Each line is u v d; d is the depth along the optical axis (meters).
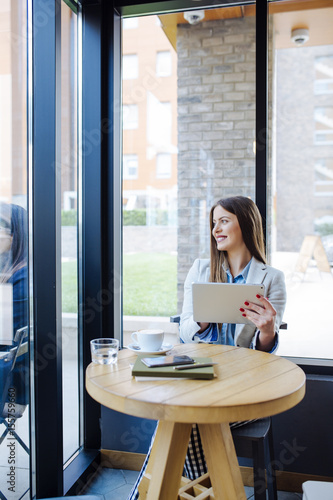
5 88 1.65
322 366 2.16
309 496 1.34
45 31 1.79
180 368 1.27
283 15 2.47
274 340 1.73
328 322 2.45
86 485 2.12
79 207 2.31
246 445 1.49
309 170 4.60
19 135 1.74
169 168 2.54
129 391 1.14
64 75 2.11
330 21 2.45
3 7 1.64
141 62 2.51
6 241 1.66
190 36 2.51
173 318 2.25
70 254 2.19
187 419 1.04
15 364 1.73
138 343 1.56
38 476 1.85
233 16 2.47
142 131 2.52
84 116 2.32
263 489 1.47
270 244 2.49
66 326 2.14
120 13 2.47
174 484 1.31
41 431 1.85
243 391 1.14
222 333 1.92
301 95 4.43
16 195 1.72
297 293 2.63
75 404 2.27
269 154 2.49
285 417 2.08
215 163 2.51
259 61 2.27
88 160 2.32
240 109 2.48
